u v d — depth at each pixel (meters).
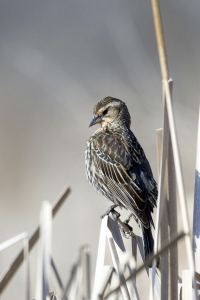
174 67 19.91
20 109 20.53
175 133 7.07
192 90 18.22
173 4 21.77
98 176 11.72
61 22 24.50
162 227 7.50
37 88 21.14
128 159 11.44
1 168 17.66
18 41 23.95
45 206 6.51
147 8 23.03
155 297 7.66
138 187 11.15
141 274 10.38
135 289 7.16
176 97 17.80
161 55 7.14
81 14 24.34
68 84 20.30
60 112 19.81
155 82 17.95
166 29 21.41
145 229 10.48
